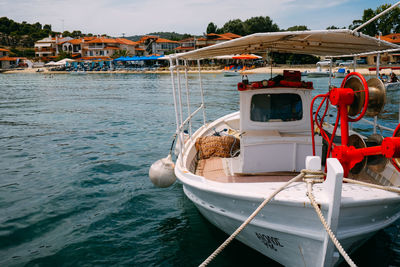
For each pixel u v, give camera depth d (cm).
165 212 678
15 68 10538
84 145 1195
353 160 440
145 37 11125
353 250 470
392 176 476
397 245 568
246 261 512
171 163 628
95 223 631
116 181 841
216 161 650
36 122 1664
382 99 439
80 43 10831
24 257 527
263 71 4250
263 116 562
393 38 6312
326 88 2792
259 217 431
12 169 932
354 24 7300
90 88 3834
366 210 396
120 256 532
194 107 2158
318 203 364
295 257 443
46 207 697
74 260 521
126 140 1274
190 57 616
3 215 661
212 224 609
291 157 532
